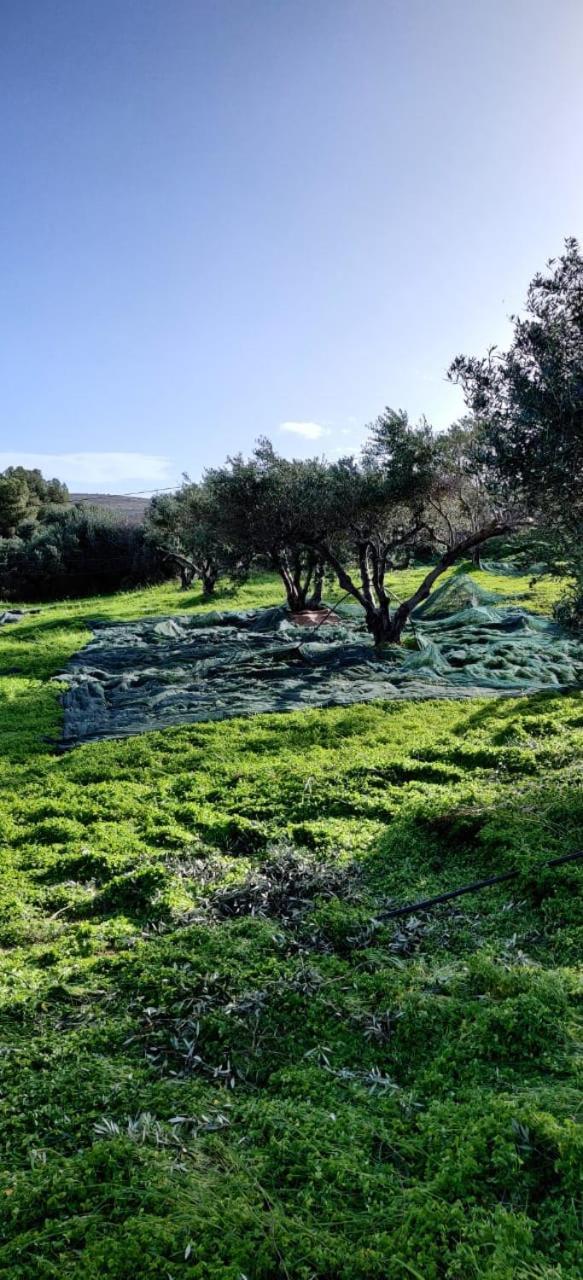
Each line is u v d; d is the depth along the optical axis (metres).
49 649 27.91
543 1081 4.64
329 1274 3.53
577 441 8.45
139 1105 4.76
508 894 7.39
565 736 12.25
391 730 13.72
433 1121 4.36
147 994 5.98
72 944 7.23
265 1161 4.22
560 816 8.65
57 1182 4.14
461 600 28.30
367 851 8.68
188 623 31.61
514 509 13.34
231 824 9.63
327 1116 4.55
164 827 9.81
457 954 6.52
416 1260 3.50
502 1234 3.49
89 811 10.65
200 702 17.47
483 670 18.20
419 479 18.83
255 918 7.09
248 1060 5.23
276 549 26.94
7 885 8.57
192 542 36.81
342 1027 5.46
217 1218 3.82
